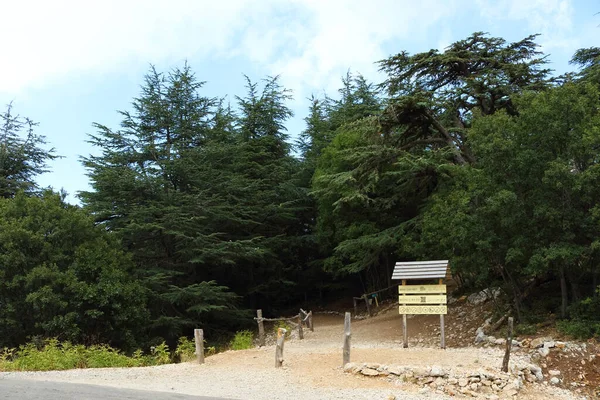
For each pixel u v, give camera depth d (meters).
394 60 22.36
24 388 8.84
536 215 12.45
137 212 23.69
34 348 14.71
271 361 12.42
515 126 13.63
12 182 27.89
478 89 20.28
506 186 13.38
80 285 18.36
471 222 14.04
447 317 18.11
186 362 13.29
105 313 19.33
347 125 20.94
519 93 19.19
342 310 29.97
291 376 10.47
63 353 13.58
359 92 33.88
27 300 17.23
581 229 12.61
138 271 22.58
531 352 12.17
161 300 23.36
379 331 18.92
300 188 31.25
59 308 18.03
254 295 32.53
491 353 12.26
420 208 22.22
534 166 12.87
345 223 24.94
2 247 18.52
